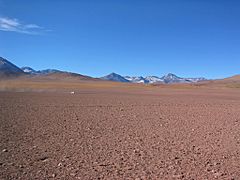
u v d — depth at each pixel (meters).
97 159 13.09
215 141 17.25
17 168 11.70
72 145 15.60
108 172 11.38
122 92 85.50
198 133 19.80
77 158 13.18
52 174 11.06
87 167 11.95
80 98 53.66
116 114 30.00
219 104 45.69
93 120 25.31
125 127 21.89
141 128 21.53
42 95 61.28
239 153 14.54
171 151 14.69
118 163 12.52
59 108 34.66
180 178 10.79
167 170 11.70
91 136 18.12
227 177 10.97
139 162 12.72
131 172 11.41
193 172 11.49
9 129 19.88
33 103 40.94
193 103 46.94
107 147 15.30
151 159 13.20
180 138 17.98
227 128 22.12
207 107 40.03
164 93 85.00
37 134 18.38
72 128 20.92
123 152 14.33
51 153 13.93
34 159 12.91
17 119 24.69
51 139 16.98
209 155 14.07
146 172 11.41
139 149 14.98
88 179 10.62
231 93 92.81
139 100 51.84
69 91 84.94
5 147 14.86
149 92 89.62
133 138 17.75
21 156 13.32
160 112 32.59
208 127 22.48
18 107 34.88
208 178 10.84
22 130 19.64
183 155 13.97
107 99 52.59
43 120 24.52
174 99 56.59
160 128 21.64
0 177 10.67
